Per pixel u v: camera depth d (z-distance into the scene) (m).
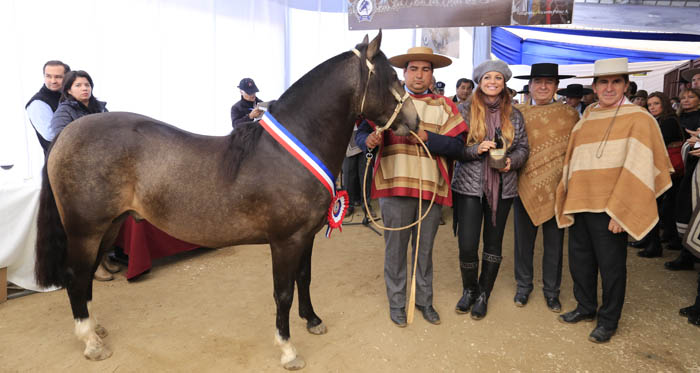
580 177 2.36
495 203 2.44
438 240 4.43
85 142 1.95
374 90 1.91
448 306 2.86
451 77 7.62
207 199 1.89
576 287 2.62
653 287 3.21
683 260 3.54
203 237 1.98
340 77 1.93
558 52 8.70
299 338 2.40
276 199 1.88
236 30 5.37
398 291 2.55
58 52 3.78
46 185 2.15
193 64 4.91
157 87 4.57
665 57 8.68
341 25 6.57
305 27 6.27
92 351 2.12
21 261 2.85
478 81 2.45
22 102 3.56
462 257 2.65
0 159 3.48
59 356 2.16
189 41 4.85
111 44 4.16
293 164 1.89
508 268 3.61
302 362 2.10
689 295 3.05
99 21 4.05
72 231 2.02
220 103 5.30
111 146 1.94
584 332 2.52
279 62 5.93
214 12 5.02
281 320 2.07
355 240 4.38
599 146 2.30
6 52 3.44
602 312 2.42
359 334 2.46
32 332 2.40
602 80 2.31
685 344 2.38
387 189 2.35
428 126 2.31
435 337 2.45
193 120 4.98
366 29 5.15
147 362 2.12
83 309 2.12
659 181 2.19
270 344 2.32
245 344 2.32
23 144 3.60
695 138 2.52
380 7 5.05
